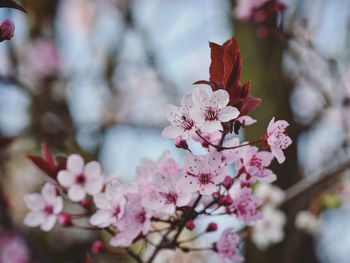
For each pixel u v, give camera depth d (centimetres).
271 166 87
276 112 89
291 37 77
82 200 52
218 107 44
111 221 47
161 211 47
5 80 89
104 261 94
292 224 83
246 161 47
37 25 129
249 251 85
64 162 53
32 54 124
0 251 93
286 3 76
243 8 78
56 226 106
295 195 75
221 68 46
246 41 94
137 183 48
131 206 47
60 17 135
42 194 53
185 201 45
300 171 94
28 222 53
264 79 91
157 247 49
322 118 94
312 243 96
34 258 92
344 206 89
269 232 76
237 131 45
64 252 106
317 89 87
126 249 50
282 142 45
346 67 96
